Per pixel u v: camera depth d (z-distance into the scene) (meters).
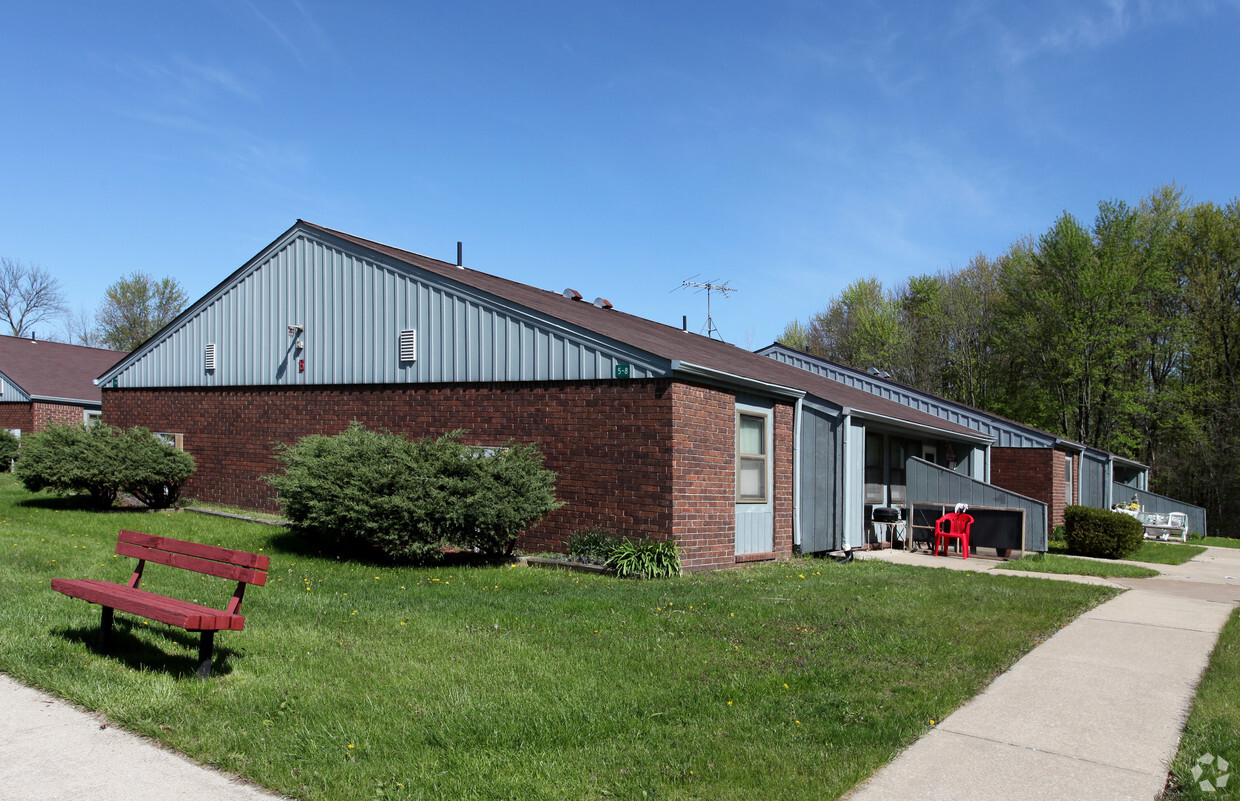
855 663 6.60
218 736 4.64
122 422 20.50
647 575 10.79
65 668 5.76
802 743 4.82
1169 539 24.39
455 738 4.71
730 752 4.63
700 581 10.69
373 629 7.27
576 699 5.42
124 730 4.79
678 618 8.00
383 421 14.98
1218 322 35.88
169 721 4.86
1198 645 7.75
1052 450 22.59
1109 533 17.19
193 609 5.61
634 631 7.46
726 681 5.97
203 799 3.96
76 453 16.00
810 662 6.57
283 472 16.56
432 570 10.96
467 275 16.91
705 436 11.95
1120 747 5.02
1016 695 6.04
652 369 11.43
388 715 5.04
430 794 4.01
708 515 11.94
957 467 22.94
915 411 22.80
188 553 6.34
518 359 13.08
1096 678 6.53
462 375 13.83
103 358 38.31
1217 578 13.70
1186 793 4.32
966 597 10.00
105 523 14.25
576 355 12.34
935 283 46.97
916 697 5.78
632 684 5.83
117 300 57.00
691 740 4.81
